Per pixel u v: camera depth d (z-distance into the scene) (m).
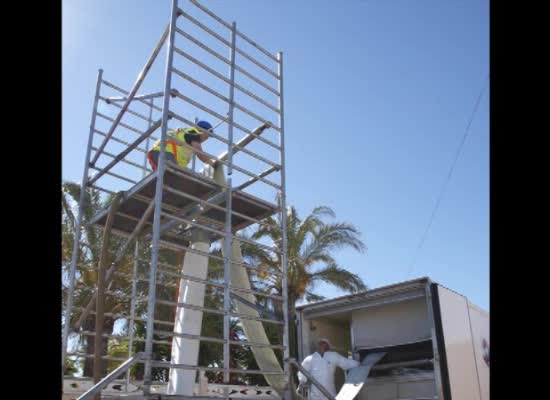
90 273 15.52
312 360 7.09
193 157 8.59
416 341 6.59
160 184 5.71
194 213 7.28
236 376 19.94
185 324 6.75
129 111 8.02
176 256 16.83
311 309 7.57
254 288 20.91
